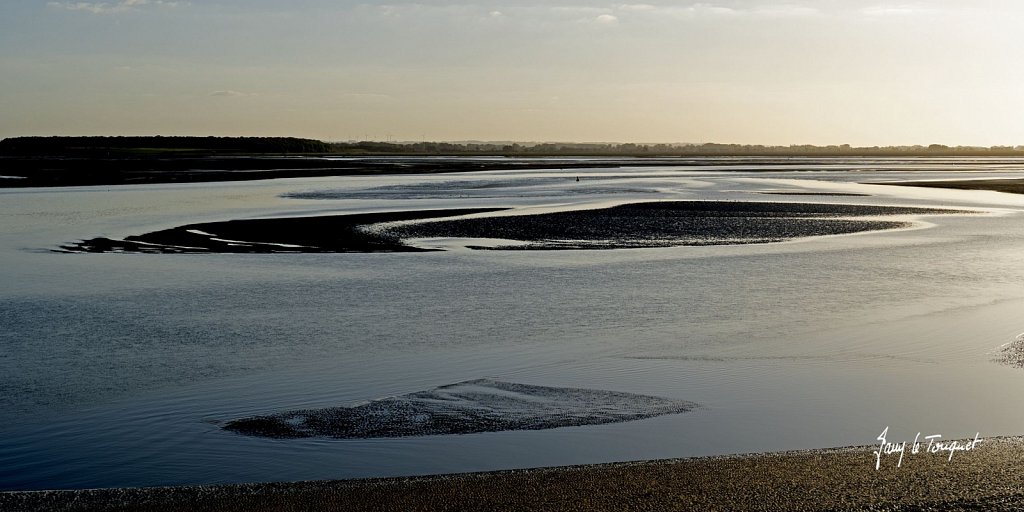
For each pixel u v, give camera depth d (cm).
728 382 1560
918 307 2275
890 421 1326
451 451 1205
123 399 1475
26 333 1966
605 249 3438
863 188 7825
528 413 1377
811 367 1669
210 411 1405
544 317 2141
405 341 1891
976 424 1309
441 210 5034
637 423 1323
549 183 8212
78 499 932
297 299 2372
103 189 6912
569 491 928
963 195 6900
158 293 2459
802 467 998
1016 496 898
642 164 15425
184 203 5525
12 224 4259
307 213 4822
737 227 4269
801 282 2659
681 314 2178
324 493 937
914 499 892
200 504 912
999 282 2677
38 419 1371
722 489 926
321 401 1457
